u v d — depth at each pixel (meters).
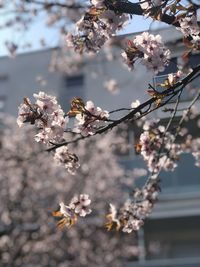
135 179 11.33
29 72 14.30
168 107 3.56
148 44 2.61
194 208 11.51
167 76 2.88
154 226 12.56
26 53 14.48
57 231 11.57
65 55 9.14
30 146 11.36
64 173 11.77
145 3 2.51
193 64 3.28
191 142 4.47
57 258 11.98
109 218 3.78
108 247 12.37
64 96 13.12
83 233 12.12
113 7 2.57
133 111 2.62
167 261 11.36
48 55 14.49
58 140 2.70
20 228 11.36
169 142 3.94
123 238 12.54
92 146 11.43
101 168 11.71
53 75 13.77
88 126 2.67
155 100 2.61
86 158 11.70
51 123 2.62
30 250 11.55
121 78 10.39
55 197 11.73
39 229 11.35
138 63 2.71
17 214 11.44
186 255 13.60
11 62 14.98
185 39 2.73
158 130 3.72
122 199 11.58
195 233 13.07
